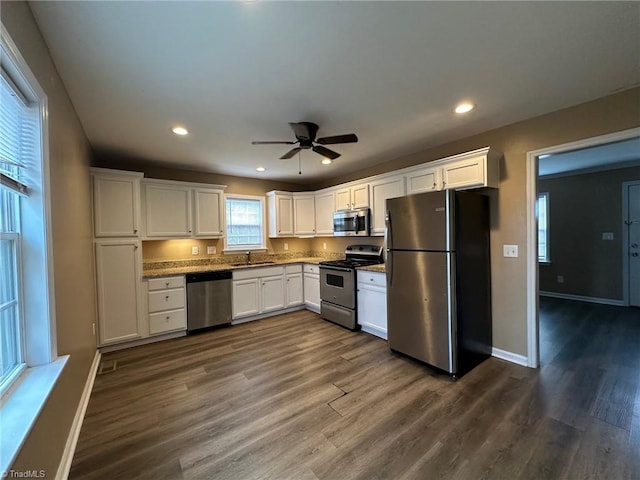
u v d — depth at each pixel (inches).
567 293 208.8
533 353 105.0
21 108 54.2
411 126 111.2
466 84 81.6
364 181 159.5
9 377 50.5
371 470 61.4
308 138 105.7
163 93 83.4
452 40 63.0
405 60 70.1
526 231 106.0
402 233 114.7
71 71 70.9
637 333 136.9
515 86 83.0
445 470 61.0
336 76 76.6
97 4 50.8
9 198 53.1
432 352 105.0
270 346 131.6
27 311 55.7
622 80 80.3
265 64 70.7
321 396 89.7
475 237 108.4
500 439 69.6
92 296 112.7
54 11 51.9
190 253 174.6
